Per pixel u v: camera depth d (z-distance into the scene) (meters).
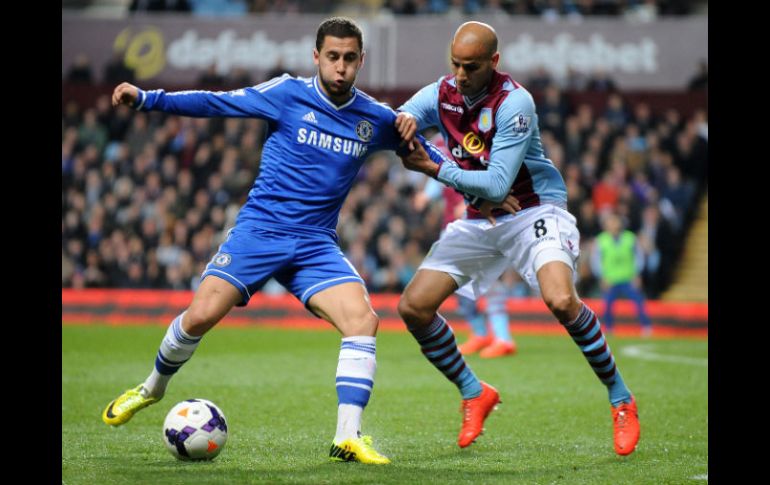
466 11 78.62
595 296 65.50
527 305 60.34
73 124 75.50
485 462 19.34
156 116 75.19
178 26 75.75
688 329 59.00
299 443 21.36
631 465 19.12
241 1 81.81
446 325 21.39
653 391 31.19
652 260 66.19
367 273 64.69
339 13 82.62
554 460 19.67
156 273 67.00
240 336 52.88
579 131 70.94
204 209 68.75
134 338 49.94
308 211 19.62
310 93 19.59
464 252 21.53
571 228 21.12
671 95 75.12
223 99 19.20
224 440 19.12
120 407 20.52
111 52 75.88
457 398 29.16
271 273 19.44
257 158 72.62
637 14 80.62
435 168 20.52
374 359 18.97
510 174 20.16
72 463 18.73
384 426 24.28
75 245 68.44
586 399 29.19
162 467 18.31
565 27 73.69
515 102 20.28
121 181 71.00
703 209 70.88
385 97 74.69
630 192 67.44
